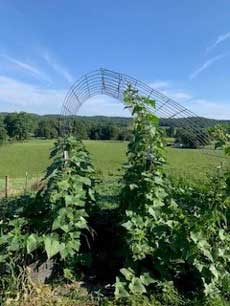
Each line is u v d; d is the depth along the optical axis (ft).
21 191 36.29
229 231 14.03
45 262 14.39
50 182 14.75
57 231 14.33
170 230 13.42
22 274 13.73
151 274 13.83
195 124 18.65
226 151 13.33
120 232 15.38
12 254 13.91
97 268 15.37
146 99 14.44
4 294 13.37
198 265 12.94
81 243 16.24
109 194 23.93
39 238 13.94
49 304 13.04
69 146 16.07
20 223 14.39
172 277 14.10
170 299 13.17
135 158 14.42
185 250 12.81
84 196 14.99
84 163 16.29
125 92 14.71
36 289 13.67
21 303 13.05
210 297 13.01
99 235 16.83
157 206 13.93
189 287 14.06
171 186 15.83
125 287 13.52
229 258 13.44
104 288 14.15
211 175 16.89
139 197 14.01
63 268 14.61
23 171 86.94
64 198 14.24
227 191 13.10
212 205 13.09
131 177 14.32
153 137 14.25
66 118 19.65
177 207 13.91
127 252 13.96
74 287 14.15
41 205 15.58
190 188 15.70
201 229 12.87
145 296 13.41
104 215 17.66
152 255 13.66
